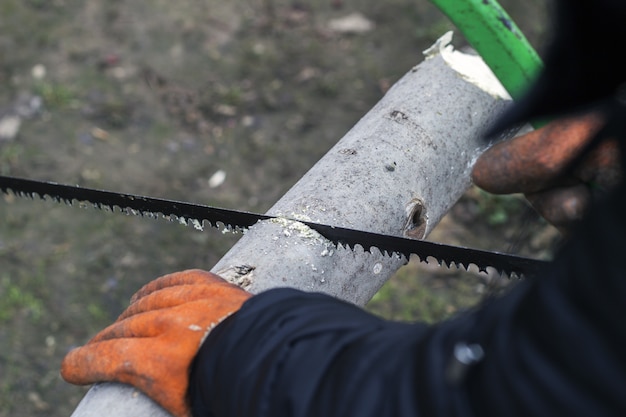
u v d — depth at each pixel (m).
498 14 2.34
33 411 5.22
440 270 5.79
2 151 6.42
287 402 1.51
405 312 5.60
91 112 6.70
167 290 2.09
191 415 1.96
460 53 3.19
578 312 1.13
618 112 1.10
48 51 7.09
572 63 1.03
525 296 1.23
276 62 7.12
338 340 1.56
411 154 2.82
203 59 7.12
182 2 7.50
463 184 3.01
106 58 7.04
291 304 1.71
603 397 1.11
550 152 1.90
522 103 1.09
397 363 1.41
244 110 6.77
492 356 1.22
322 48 7.25
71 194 2.94
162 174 6.36
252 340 1.66
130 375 1.98
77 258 5.86
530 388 1.16
